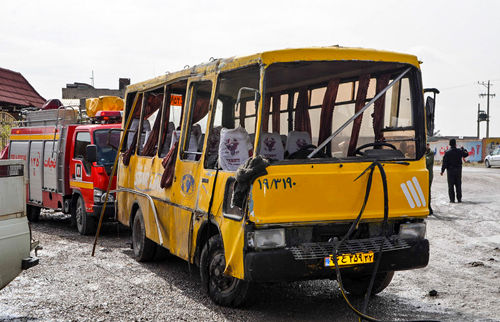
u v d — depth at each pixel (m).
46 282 7.58
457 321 5.69
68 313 6.11
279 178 5.49
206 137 6.75
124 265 8.80
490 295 6.75
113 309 6.24
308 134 6.93
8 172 5.37
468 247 9.85
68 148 13.08
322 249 5.53
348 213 5.70
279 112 6.84
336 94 6.66
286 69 6.14
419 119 6.11
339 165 5.74
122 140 9.72
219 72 6.57
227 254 5.88
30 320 5.86
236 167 6.33
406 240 5.91
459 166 17.25
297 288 7.14
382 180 5.77
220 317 5.89
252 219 5.43
